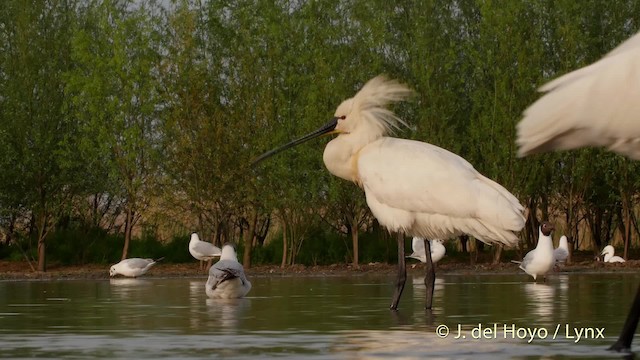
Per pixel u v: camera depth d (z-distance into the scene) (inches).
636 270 1317.7
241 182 1430.9
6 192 1455.5
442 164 627.5
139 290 908.6
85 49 1430.9
